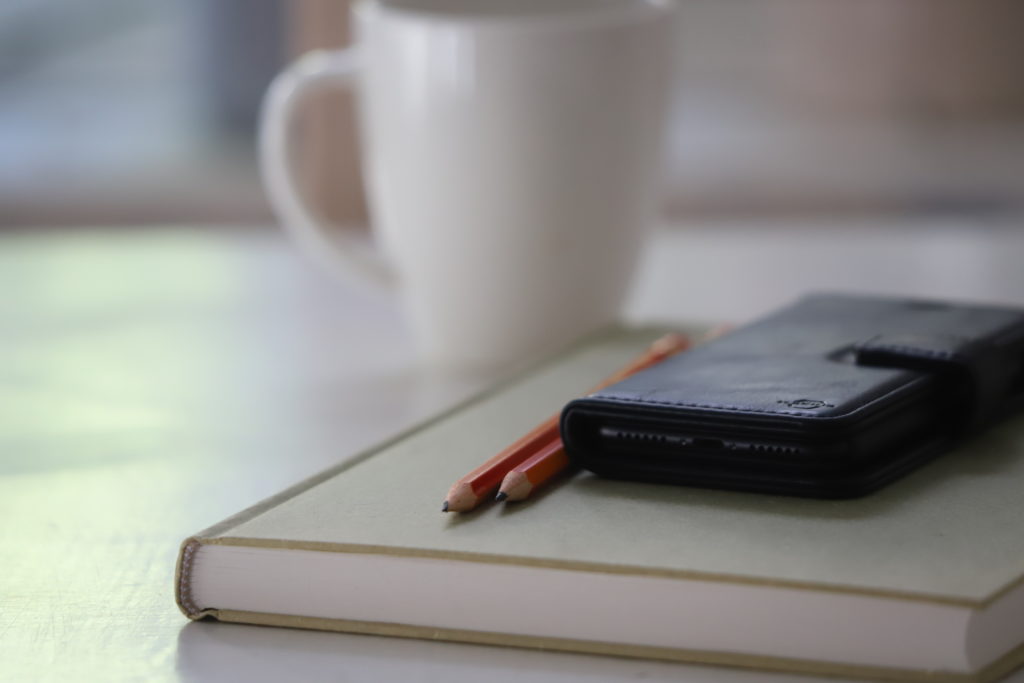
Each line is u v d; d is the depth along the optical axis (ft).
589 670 1.80
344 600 1.85
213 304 2.99
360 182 4.02
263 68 5.13
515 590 1.81
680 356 2.07
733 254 3.35
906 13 5.31
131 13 5.10
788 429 1.87
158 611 1.92
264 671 1.81
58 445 2.36
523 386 2.25
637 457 1.94
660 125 2.59
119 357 2.72
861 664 1.75
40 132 5.07
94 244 3.57
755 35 5.32
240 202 4.71
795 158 5.13
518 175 2.50
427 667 1.81
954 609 1.72
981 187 4.94
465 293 2.57
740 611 1.77
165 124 5.12
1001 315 2.16
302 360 2.69
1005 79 5.32
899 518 1.85
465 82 2.47
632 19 2.51
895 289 2.97
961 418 2.01
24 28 5.09
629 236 2.60
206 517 2.14
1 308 2.98
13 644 1.86
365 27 2.57
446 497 1.89
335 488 1.94
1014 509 1.87
